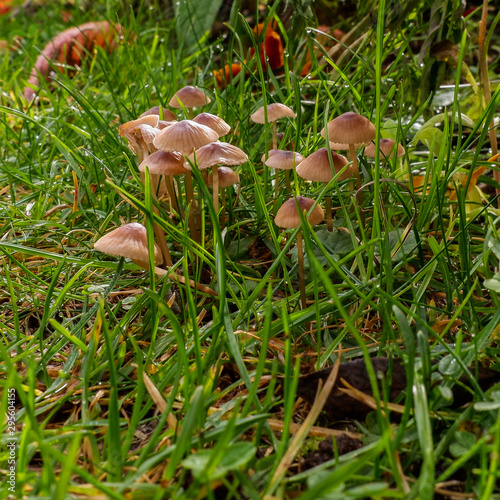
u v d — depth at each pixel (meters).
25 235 0.48
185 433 0.33
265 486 0.34
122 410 0.38
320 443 0.35
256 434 0.34
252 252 0.47
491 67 0.71
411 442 0.35
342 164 0.43
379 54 0.39
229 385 0.39
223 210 0.47
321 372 0.37
